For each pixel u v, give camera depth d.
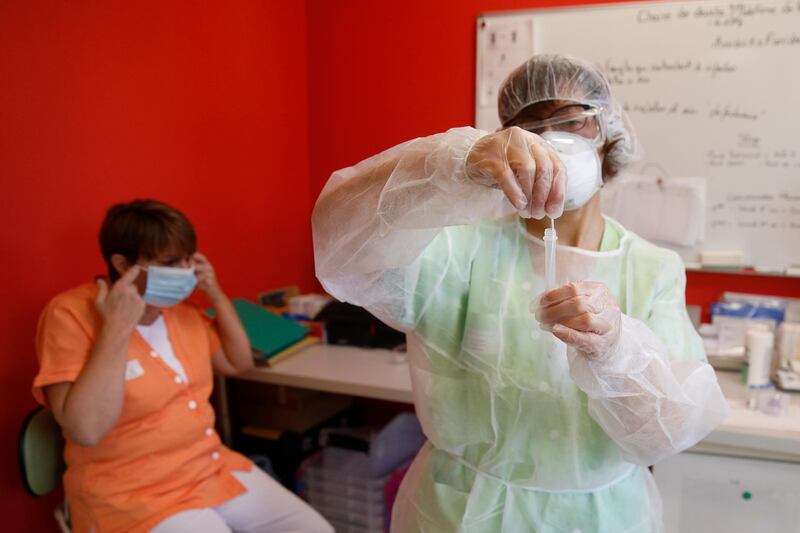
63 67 1.59
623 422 0.81
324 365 1.84
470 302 0.95
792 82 1.80
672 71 1.91
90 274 1.71
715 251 1.96
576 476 0.91
